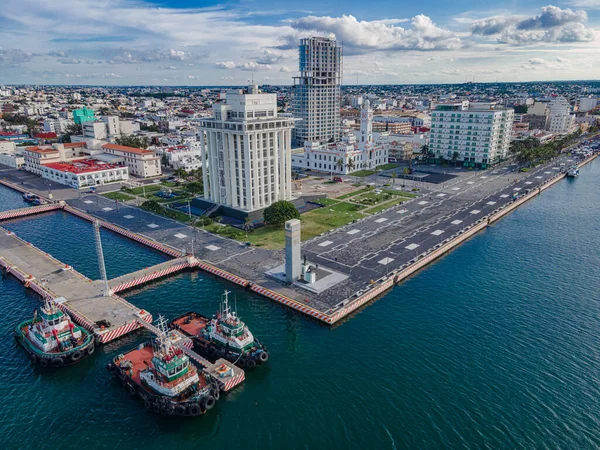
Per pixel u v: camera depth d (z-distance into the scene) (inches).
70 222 5979.3
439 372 2795.3
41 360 2891.2
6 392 2677.2
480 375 2763.3
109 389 2726.4
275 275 4146.2
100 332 3166.8
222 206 6117.1
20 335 3161.9
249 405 2546.8
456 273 4325.8
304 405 2534.5
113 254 4817.9
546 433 2311.8
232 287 4033.0
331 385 2691.9
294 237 3853.3
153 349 2839.6
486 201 6850.4
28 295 3912.4
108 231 5600.4
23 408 2544.3
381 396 2588.6
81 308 3550.7
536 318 3457.2
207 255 4667.8
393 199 6978.4
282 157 6210.6
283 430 2363.4
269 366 2888.8
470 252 4891.7
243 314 3550.7
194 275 4311.0
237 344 2920.8
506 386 2662.4
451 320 3432.6
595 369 2827.3
